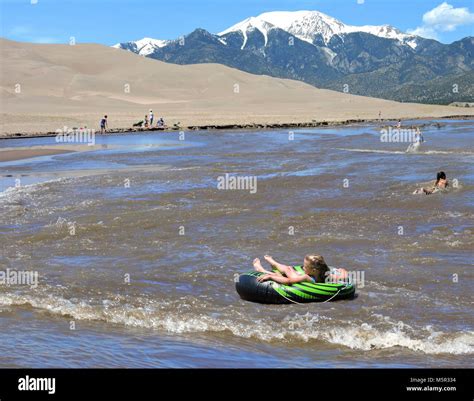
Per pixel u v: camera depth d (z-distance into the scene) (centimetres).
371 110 14788
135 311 1071
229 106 15012
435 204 2103
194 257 1505
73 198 2378
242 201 2255
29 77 17975
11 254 1552
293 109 14288
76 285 1263
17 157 4231
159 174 3072
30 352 806
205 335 962
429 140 5159
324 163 3409
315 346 917
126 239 1706
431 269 1366
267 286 1138
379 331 977
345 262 1435
